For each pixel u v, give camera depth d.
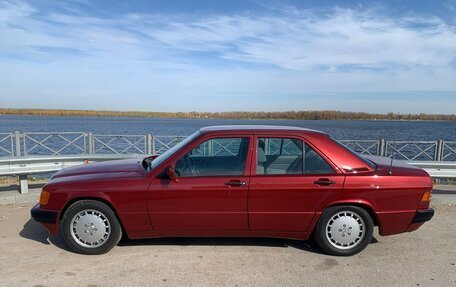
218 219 3.84
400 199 3.84
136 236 3.93
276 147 3.94
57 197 3.82
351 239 3.88
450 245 4.26
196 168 3.96
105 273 3.41
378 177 3.82
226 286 3.18
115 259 3.74
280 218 3.84
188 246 4.12
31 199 6.09
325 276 3.40
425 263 3.74
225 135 3.97
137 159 4.93
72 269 3.49
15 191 6.68
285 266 3.62
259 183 3.77
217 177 3.80
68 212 3.81
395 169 4.00
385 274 3.46
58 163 6.77
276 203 3.80
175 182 3.78
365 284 3.24
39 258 3.75
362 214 3.84
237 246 4.14
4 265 3.57
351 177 3.80
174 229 3.89
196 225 3.87
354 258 3.86
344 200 3.79
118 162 4.66
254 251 4.00
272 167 3.92
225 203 3.79
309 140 3.92
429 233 4.68
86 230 3.83
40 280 3.25
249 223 3.86
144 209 3.79
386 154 9.22
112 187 3.79
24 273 3.39
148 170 3.99
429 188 3.89
